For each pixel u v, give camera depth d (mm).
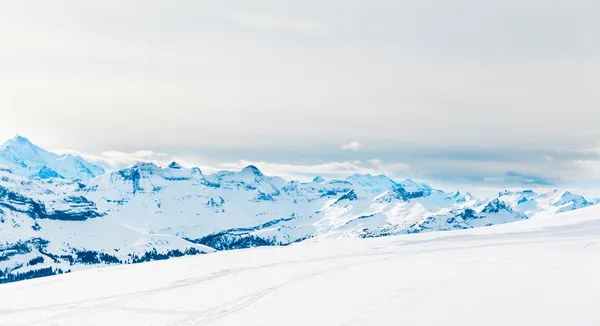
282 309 37812
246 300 41469
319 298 40031
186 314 38531
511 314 30578
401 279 44531
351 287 43031
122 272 58188
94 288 49500
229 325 35250
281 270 53875
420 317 31906
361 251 67062
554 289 35844
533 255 55125
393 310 34219
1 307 43375
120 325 36938
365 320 32750
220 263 60844
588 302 31625
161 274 55062
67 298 45719
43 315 40594
